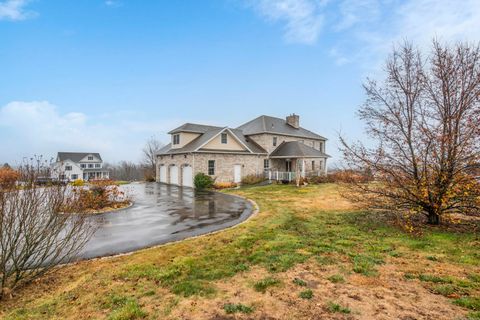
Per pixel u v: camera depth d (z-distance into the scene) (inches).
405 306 139.6
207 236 296.7
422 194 307.4
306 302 146.4
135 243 279.4
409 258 214.1
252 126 1218.0
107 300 154.6
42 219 190.2
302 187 837.2
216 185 855.7
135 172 2465.6
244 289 165.0
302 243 259.1
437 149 294.4
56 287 174.9
